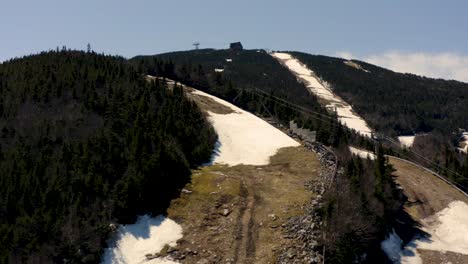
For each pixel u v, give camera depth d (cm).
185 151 4844
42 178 3884
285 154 5362
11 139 4575
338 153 5406
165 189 4191
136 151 4291
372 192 4469
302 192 4278
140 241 3609
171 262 3397
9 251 3153
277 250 3478
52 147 4431
